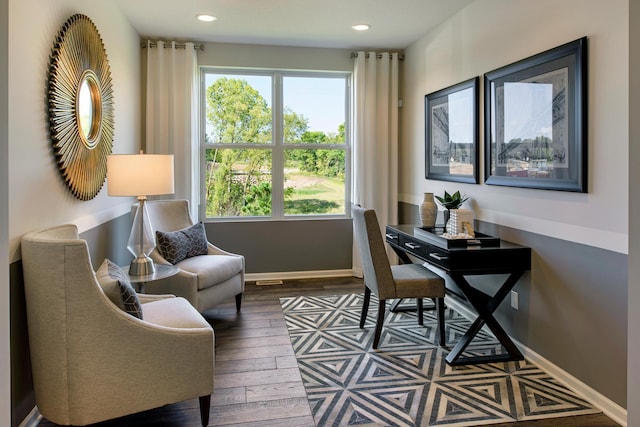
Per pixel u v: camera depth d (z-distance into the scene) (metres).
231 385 2.56
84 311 1.87
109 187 2.88
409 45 4.82
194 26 4.18
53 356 1.89
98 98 3.00
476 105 3.47
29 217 2.10
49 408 1.94
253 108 4.98
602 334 2.31
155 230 3.79
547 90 2.66
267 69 4.89
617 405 2.23
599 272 2.32
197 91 4.71
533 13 2.80
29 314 1.95
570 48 2.45
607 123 2.24
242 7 3.68
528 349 2.93
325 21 4.04
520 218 2.97
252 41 4.67
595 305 2.35
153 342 1.99
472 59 3.56
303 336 3.30
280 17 3.92
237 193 5.00
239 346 3.11
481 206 3.45
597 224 2.32
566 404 2.37
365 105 4.92
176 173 4.60
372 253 3.04
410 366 2.81
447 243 2.96
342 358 2.92
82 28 2.70
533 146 2.79
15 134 1.96
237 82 4.93
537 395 2.46
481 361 2.85
